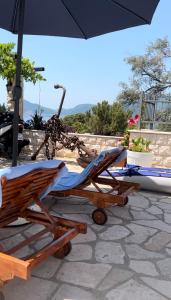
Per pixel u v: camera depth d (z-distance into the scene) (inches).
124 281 100.7
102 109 414.0
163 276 105.0
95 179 180.1
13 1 152.8
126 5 133.0
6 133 294.5
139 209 172.1
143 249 123.7
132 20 144.9
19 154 324.2
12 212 112.9
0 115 304.7
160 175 207.5
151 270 108.2
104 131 405.1
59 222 112.2
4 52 351.3
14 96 139.7
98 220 146.3
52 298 90.4
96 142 323.3
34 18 165.0
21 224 135.7
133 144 276.2
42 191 110.3
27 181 93.4
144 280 101.9
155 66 819.4
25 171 88.0
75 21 159.2
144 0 125.2
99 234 135.5
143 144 272.5
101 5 139.5
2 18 165.5
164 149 295.1
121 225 147.3
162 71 821.2
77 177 155.9
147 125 324.2
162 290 97.1
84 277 101.7
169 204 184.4
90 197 149.8
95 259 113.4
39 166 93.1
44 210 110.3
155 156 298.4
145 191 209.9
